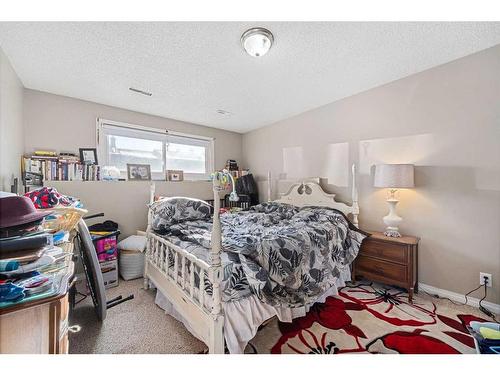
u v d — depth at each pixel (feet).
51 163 7.67
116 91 7.97
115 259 7.66
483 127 6.24
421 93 7.28
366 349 4.60
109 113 9.24
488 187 6.19
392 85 7.89
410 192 7.57
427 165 7.21
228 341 4.13
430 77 7.09
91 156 8.67
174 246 5.49
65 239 3.35
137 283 7.86
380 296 6.93
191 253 4.99
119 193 9.08
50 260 2.30
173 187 10.63
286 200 11.06
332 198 9.29
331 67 6.92
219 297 4.03
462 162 6.59
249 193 12.20
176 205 7.23
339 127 9.39
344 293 7.13
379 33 5.47
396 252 6.91
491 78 6.10
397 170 6.92
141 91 8.00
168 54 5.93
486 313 5.96
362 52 6.21
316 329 5.29
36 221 2.44
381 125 8.19
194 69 6.72
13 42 5.24
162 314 5.95
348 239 7.58
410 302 6.57
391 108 7.94
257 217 8.34
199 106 9.53
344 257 7.20
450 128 6.77
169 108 9.65
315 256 6.05
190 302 4.77
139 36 5.19
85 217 7.58
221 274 4.09
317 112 10.12
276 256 5.06
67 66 6.33
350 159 9.07
